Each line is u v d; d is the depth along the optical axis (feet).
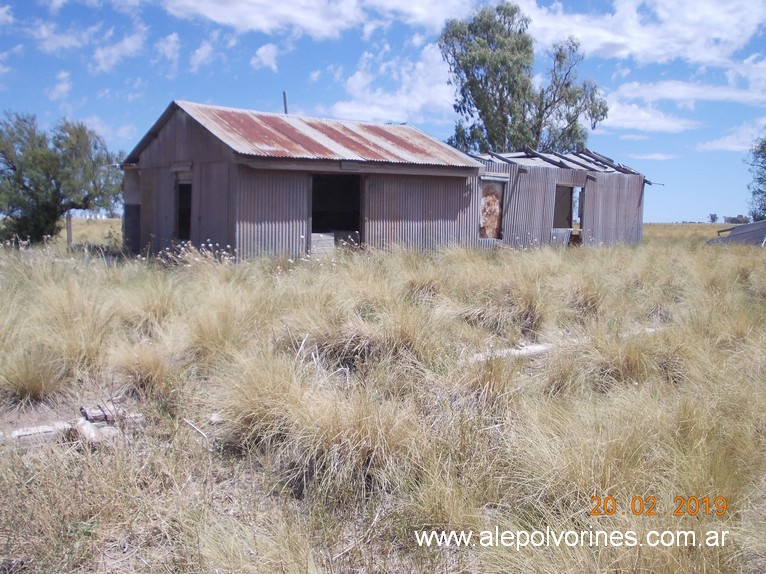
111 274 29.53
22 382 17.85
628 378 20.04
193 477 14.51
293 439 15.28
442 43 132.57
